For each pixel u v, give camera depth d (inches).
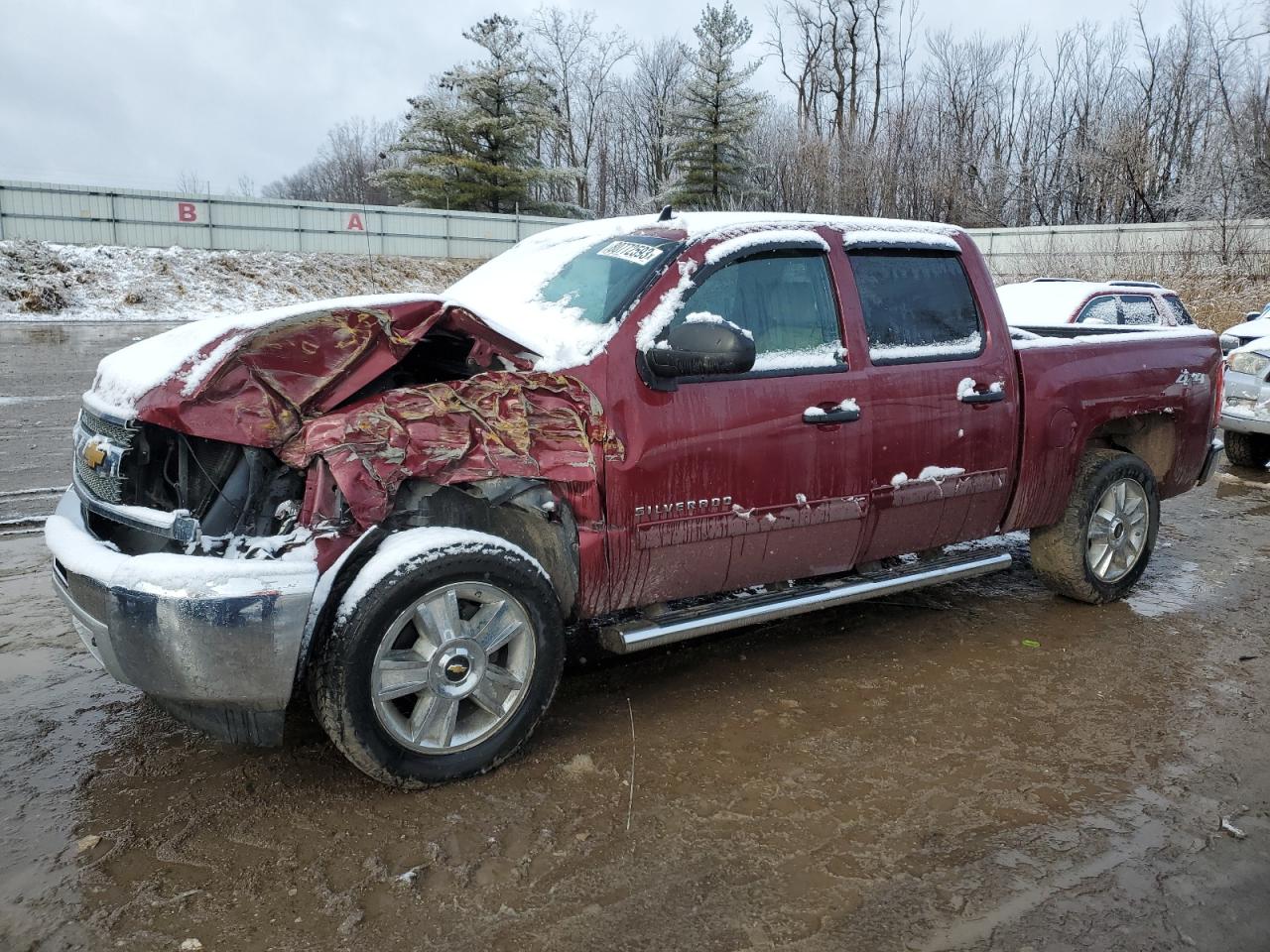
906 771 129.8
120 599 105.3
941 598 204.8
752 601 149.7
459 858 107.4
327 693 112.7
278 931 95.0
